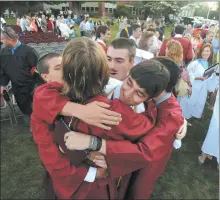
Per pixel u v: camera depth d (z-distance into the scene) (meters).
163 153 1.12
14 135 3.36
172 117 1.18
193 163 2.90
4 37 2.83
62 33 13.62
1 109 3.99
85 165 1.14
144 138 1.06
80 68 0.87
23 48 2.98
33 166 2.75
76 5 26.72
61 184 1.21
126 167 1.07
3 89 3.25
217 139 2.53
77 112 0.93
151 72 0.91
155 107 1.23
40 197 2.33
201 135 3.46
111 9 31.58
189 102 3.44
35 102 1.05
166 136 1.11
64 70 0.91
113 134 1.00
